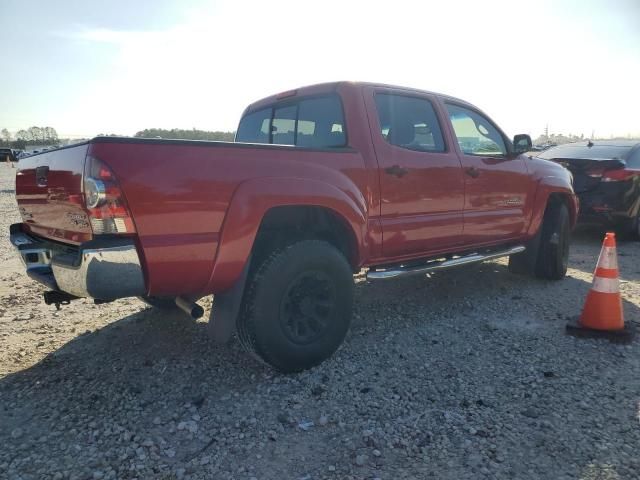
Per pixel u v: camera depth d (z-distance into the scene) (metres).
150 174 2.88
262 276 3.34
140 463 2.61
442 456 2.63
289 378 3.53
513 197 5.36
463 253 5.21
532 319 4.68
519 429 2.86
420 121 4.60
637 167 8.44
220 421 3.00
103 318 4.79
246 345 3.45
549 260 5.92
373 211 4.05
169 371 3.66
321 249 3.57
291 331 3.51
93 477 2.49
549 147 9.84
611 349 3.96
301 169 3.51
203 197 3.05
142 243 2.88
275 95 4.84
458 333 4.36
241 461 2.63
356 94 4.09
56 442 2.79
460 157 4.79
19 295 5.54
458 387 3.38
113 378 3.55
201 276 3.12
